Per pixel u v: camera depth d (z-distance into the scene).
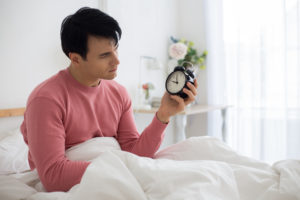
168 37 3.14
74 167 0.82
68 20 0.92
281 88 2.79
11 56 1.60
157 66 2.68
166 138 3.11
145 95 2.70
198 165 0.75
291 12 2.72
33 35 1.71
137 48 2.62
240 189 0.74
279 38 2.78
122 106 1.16
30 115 0.87
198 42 3.26
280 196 0.69
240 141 2.98
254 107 2.90
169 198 0.60
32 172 0.99
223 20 3.04
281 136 2.80
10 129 1.62
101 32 0.88
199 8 3.24
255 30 2.88
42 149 0.83
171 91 0.99
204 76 3.19
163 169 0.68
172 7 3.22
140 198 0.60
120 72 2.42
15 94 1.63
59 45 1.87
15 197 0.74
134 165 0.69
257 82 2.89
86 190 0.59
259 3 2.86
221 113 2.96
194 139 1.01
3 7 1.56
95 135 1.06
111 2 2.27
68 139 0.98
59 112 0.90
